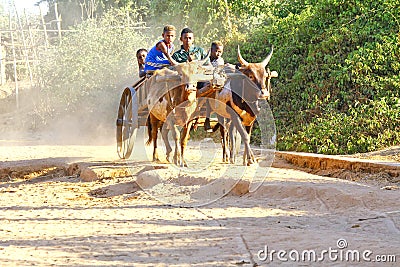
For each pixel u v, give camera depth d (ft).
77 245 24.68
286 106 68.08
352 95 63.05
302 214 31.30
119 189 40.70
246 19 86.63
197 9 86.02
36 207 35.99
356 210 31.17
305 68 68.08
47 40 104.42
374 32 65.82
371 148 55.52
